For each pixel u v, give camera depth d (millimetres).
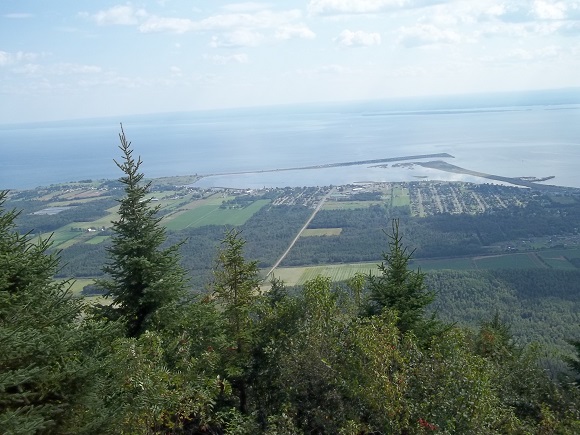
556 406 13055
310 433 10539
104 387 8367
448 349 10820
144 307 13078
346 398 10562
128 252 13008
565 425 11555
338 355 11008
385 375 9531
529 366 14719
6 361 7098
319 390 10852
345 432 9375
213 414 12070
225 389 11578
